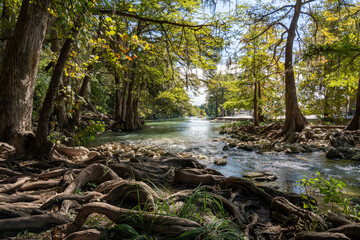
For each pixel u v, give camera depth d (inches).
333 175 231.1
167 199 124.9
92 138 216.1
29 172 171.5
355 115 479.2
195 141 539.2
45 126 205.8
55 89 206.8
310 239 84.6
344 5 537.0
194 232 80.7
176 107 1336.1
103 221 102.7
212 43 350.6
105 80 1075.3
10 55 260.8
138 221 92.7
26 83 267.1
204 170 210.5
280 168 266.2
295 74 663.1
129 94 879.7
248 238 92.2
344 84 597.6
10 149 227.0
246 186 152.4
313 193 170.9
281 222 113.7
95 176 154.5
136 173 174.7
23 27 261.1
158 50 298.5
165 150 411.5
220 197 125.3
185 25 295.0
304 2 545.0
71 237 85.7
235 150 410.6
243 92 911.7
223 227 93.3
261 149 411.8
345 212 115.3
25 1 263.4
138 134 729.0
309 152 376.8
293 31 559.8
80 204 118.6
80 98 261.0
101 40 221.3
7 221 87.9
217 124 1259.8
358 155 308.7
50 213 103.5
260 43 698.2
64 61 207.5
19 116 261.3
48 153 202.4
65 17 138.5
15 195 118.4
